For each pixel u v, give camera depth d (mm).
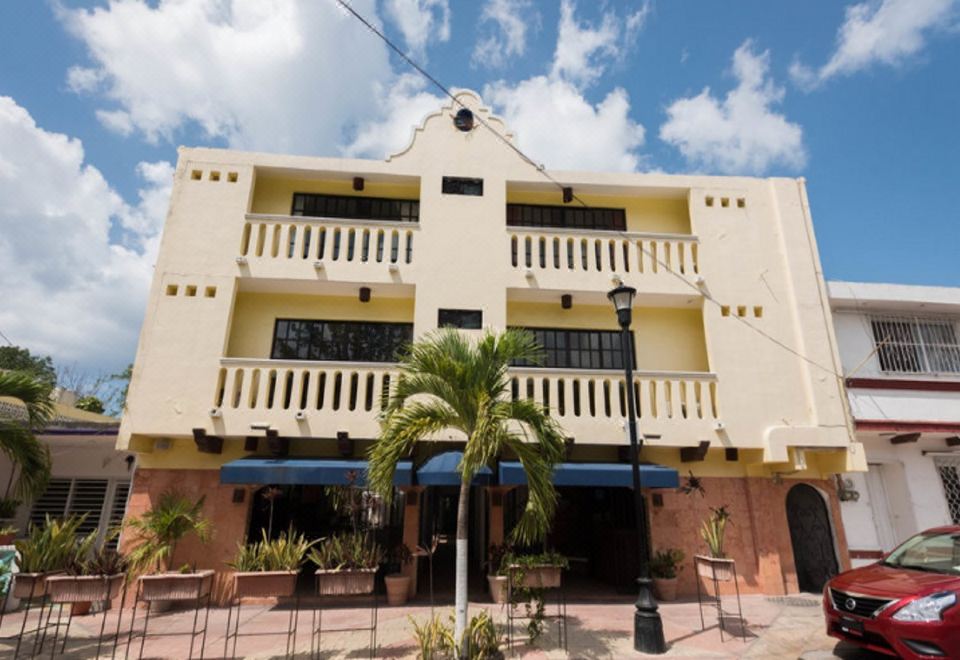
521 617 9648
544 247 14312
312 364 11625
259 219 12773
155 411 11148
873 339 15188
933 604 6766
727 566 9195
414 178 13805
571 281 13070
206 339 11727
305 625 9508
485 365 8023
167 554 10781
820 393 12477
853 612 7516
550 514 7797
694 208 13938
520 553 11891
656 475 11000
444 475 10469
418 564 12805
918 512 13836
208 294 12164
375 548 9344
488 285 12758
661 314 14234
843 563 12594
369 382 12891
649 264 13414
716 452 12898
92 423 14922
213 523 11562
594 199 14922
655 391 12445
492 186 13648
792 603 11234
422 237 13000
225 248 12469
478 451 7320
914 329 15359
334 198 14469
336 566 8328
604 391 12984
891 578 7641
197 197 12797
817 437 12055
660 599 11602
